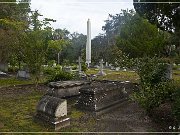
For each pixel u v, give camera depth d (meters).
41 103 7.71
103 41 48.75
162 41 21.16
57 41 15.38
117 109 9.41
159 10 8.08
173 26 8.43
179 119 6.38
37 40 13.48
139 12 8.77
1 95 11.91
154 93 7.96
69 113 8.70
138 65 10.55
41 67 14.20
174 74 21.11
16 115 8.36
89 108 8.86
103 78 18.52
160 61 10.82
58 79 14.34
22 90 13.35
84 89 9.27
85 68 22.02
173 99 7.32
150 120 7.76
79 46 48.66
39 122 7.56
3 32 18.19
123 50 23.38
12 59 19.45
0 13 20.20
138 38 22.64
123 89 10.76
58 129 7.02
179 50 17.45
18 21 19.20
